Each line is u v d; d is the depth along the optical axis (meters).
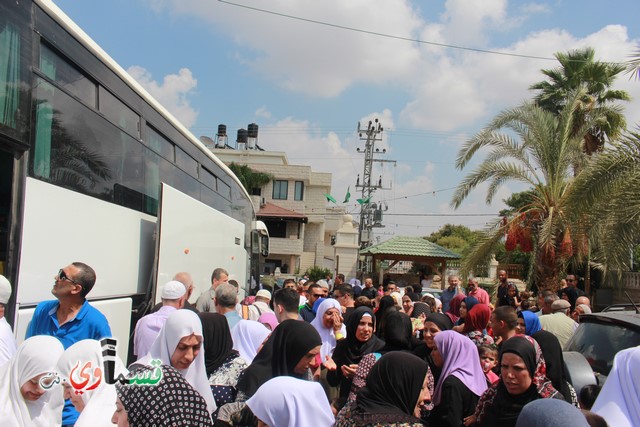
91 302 5.70
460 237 68.19
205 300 7.83
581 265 20.80
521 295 14.68
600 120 19.86
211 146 57.50
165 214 7.14
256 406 3.18
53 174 5.17
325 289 9.66
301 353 4.05
